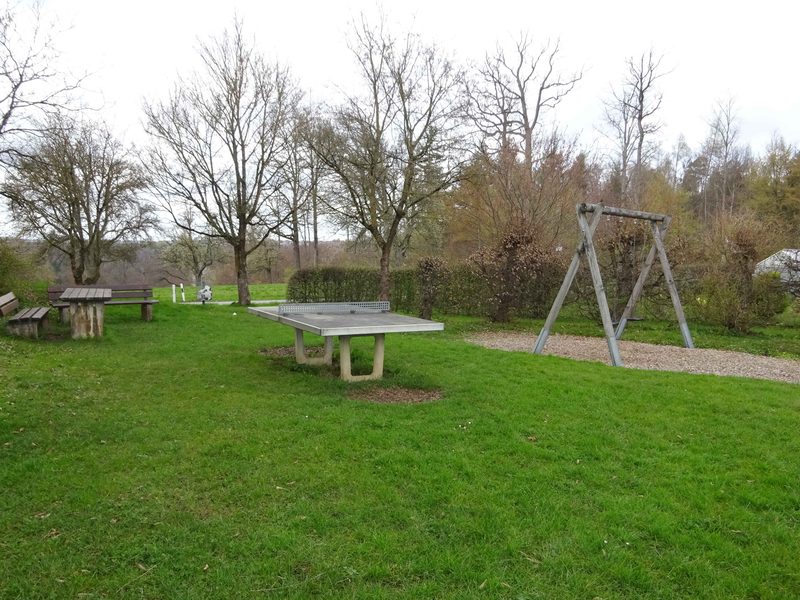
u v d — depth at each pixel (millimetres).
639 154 28266
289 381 6277
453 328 12523
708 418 4969
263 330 11016
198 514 3014
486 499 3252
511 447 4133
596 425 4719
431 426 4602
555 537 2842
